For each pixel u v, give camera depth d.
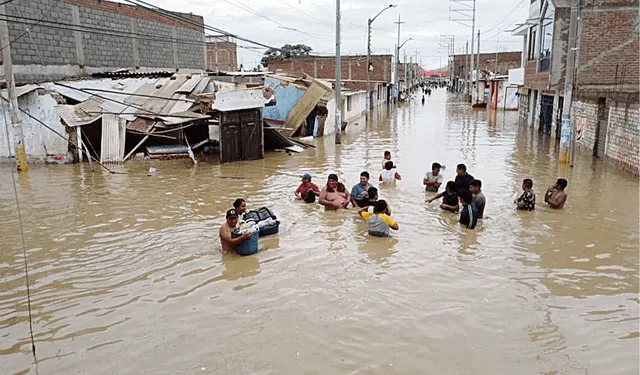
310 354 5.72
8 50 16.45
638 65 22.62
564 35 23.70
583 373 5.32
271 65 56.03
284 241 9.49
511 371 5.37
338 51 23.45
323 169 17.27
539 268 8.10
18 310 6.96
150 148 19.83
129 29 28.92
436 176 13.14
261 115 19.47
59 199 13.02
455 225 10.35
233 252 8.91
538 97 29.78
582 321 6.40
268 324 6.41
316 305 6.90
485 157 19.41
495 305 6.85
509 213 11.22
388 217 9.73
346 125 30.50
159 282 7.75
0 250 9.27
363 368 5.45
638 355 5.63
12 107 16.75
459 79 95.56
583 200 12.31
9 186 14.72
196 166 18.11
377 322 6.41
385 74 59.84
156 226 10.60
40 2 22.45
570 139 17.34
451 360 5.58
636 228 10.08
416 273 7.93
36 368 5.60
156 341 6.08
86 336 6.23
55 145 18.48
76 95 19.92
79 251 9.16
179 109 20.08
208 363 5.59
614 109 16.77
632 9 22.31
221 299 7.13
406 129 30.83
